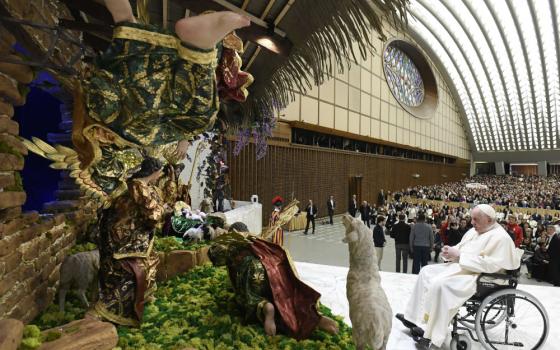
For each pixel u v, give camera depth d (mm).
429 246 7473
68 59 2779
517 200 25078
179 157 3055
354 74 22562
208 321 2557
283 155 16547
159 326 2402
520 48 35781
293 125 16781
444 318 3484
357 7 1696
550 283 8430
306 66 2557
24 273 1990
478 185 33969
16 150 1748
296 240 12953
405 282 5727
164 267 3572
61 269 2338
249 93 3791
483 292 3635
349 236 2145
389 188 27250
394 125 27938
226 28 1365
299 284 2730
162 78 1534
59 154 1860
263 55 3012
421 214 7637
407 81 32438
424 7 30172
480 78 40844
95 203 3594
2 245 1684
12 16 1762
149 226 2266
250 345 2322
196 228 4438
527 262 9156
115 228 2195
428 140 35219
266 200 15422
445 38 34625
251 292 2664
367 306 1981
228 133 4594
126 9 1436
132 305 2240
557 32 31469
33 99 3406
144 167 2232
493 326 3920
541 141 49062
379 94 25641
